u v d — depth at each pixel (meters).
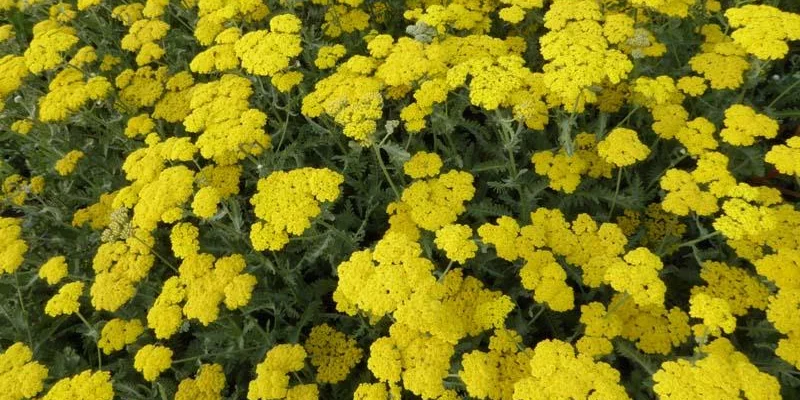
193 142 0.51
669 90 0.38
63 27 0.55
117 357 0.42
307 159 0.48
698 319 0.35
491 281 0.41
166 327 0.33
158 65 0.61
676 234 0.38
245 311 0.35
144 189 0.37
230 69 0.46
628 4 0.46
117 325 0.36
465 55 0.43
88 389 0.31
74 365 0.39
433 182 0.37
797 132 0.46
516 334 0.32
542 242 0.34
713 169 0.34
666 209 0.34
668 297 0.39
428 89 0.39
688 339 0.33
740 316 0.36
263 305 0.36
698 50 0.49
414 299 0.28
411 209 0.37
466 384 0.28
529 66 0.51
